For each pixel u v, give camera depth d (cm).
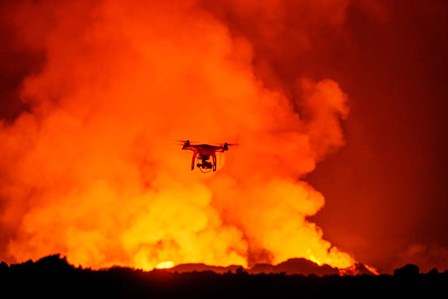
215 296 8744
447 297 8644
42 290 8819
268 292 8844
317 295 8762
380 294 8762
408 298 8644
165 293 8812
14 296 8631
